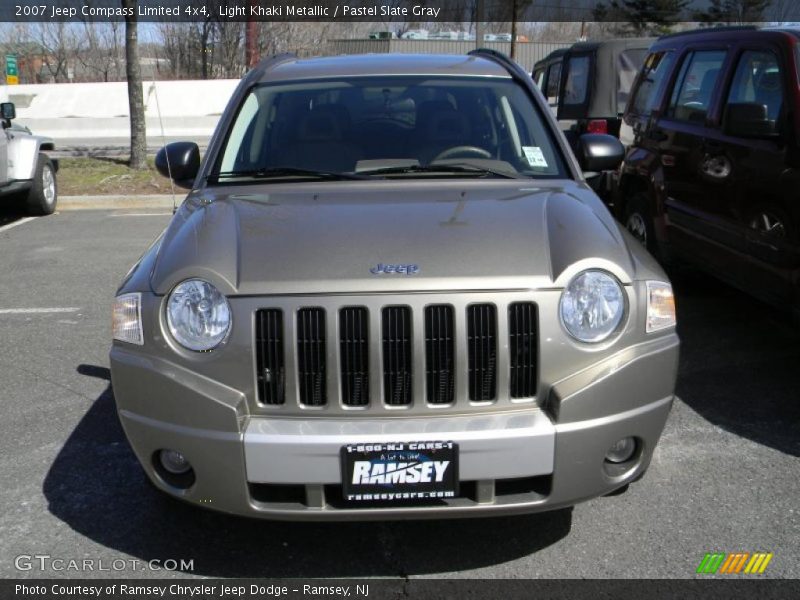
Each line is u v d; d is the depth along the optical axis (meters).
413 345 2.72
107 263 7.91
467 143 3.97
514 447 2.68
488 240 2.97
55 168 11.45
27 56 31.62
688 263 6.10
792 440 4.02
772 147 4.71
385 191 3.55
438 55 4.75
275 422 2.74
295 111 4.11
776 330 5.68
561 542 3.18
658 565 3.03
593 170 4.24
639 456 2.93
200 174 3.90
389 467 2.67
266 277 2.78
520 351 2.78
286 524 3.33
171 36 27.34
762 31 5.24
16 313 6.29
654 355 2.86
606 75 9.47
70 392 4.72
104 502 3.51
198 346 2.77
